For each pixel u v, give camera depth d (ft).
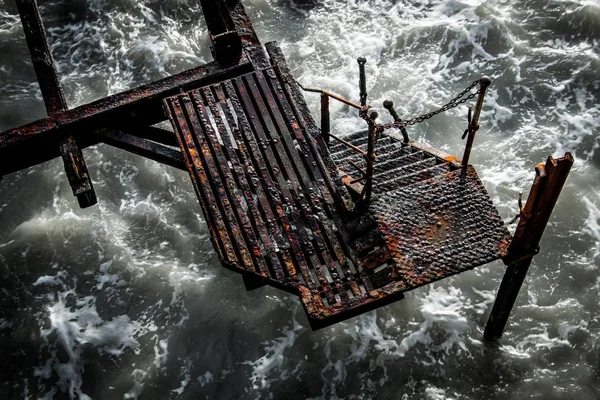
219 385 29.78
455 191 22.35
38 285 34.58
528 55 41.98
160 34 47.26
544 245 33.06
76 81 45.37
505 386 28.50
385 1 47.06
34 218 37.76
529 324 30.37
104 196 38.40
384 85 42.09
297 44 45.32
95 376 30.71
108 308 33.17
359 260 21.71
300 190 23.30
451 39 43.73
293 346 30.58
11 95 45.14
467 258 21.04
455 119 39.40
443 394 28.48
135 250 35.55
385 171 26.35
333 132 39.60
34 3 28.60
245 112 25.17
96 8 49.01
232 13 28.55
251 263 21.71
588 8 42.75
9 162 26.13
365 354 29.91
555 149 37.11
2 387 30.83
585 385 28.12
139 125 27.40
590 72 40.32
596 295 30.99
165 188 38.29
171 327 32.01
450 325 30.45
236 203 22.90
